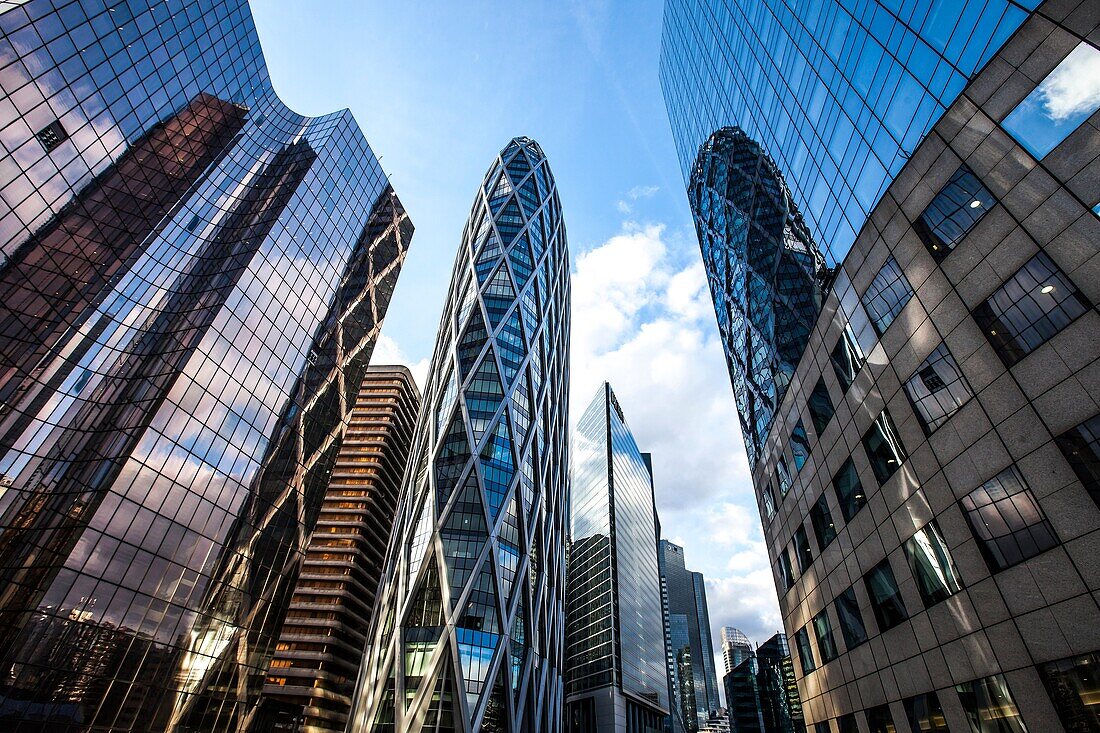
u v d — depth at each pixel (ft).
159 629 122.62
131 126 154.71
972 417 68.03
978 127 69.77
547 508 291.38
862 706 95.30
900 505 82.94
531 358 315.99
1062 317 56.70
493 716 197.16
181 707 124.67
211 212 185.98
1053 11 60.59
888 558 86.43
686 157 265.54
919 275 79.25
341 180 235.61
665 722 458.50
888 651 86.33
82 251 138.31
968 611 67.92
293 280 192.03
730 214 196.34
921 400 78.07
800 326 125.70
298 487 180.55
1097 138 54.54
